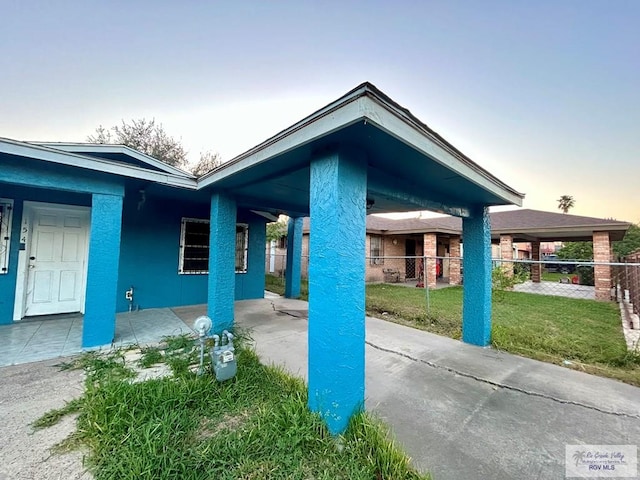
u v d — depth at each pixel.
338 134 1.88
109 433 1.84
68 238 5.14
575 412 2.41
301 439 1.84
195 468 1.61
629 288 7.85
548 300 8.59
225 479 1.56
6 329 4.20
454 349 3.99
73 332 4.09
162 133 14.71
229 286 4.19
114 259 3.67
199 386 2.45
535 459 1.84
